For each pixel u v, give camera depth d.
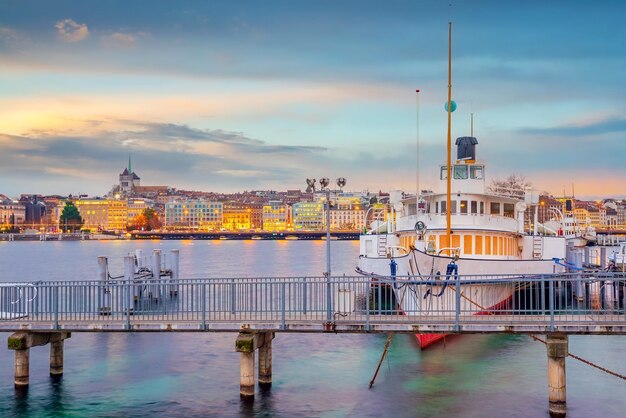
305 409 38.78
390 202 80.75
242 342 38.94
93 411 38.75
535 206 72.38
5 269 167.62
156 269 78.00
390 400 40.38
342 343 55.66
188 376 45.84
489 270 56.41
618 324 36.97
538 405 39.44
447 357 50.66
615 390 42.06
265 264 186.12
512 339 56.38
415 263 51.31
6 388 42.81
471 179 66.56
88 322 40.56
